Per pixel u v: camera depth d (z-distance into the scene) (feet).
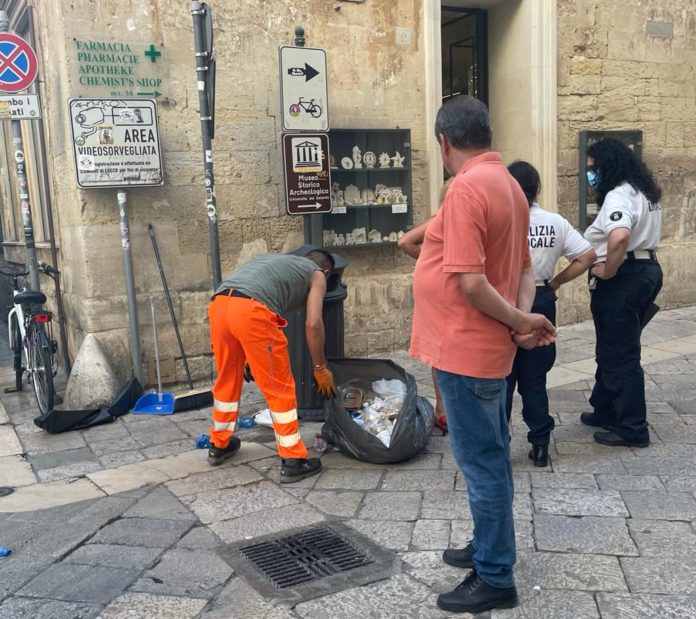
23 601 9.55
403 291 23.65
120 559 10.65
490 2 25.86
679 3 28.27
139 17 19.15
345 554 10.54
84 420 17.38
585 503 11.90
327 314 16.52
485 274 8.27
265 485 13.33
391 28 22.86
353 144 22.36
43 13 20.16
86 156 18.29
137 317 19.57
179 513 12.20
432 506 12.07
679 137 29.07
